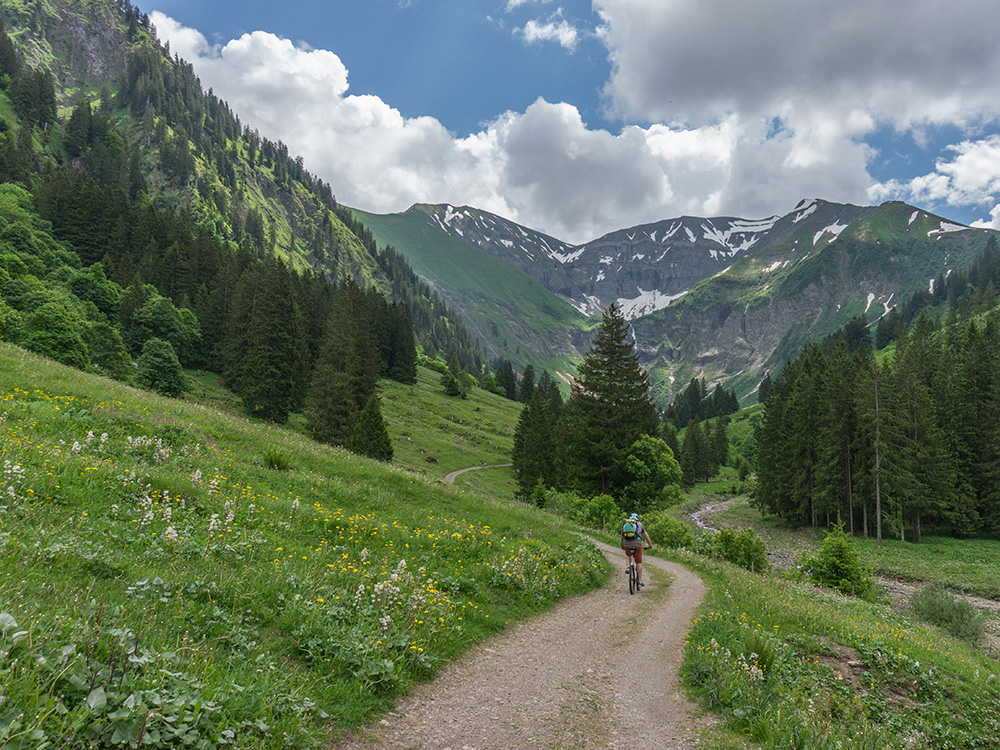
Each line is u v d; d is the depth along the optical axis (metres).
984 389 65.31
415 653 6.90
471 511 19.67
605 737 6.04
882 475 55.69
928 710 10.55
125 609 5.35
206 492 11.67
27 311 64.12
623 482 48.09
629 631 10.96
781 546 57.97
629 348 49.91
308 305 96.19
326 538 11.33
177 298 104.62
